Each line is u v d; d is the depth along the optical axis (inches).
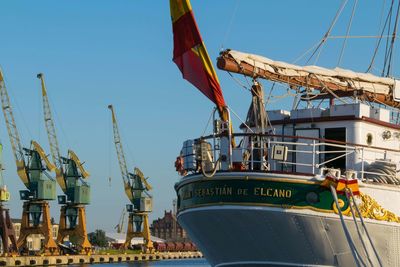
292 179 1061.8
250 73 1141.1
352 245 1064.8
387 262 1128.2
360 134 1171.3
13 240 5954.7
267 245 1087.0
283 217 1063.0
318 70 1235.2
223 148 1147.9
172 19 1145.4
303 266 1090.7
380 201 1117.1
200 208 1112.8
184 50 1135.6
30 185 6378.0
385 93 1318.9
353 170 1128.2
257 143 1117.1
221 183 1088.2
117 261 7401.6
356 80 1282.0
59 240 6934.1
